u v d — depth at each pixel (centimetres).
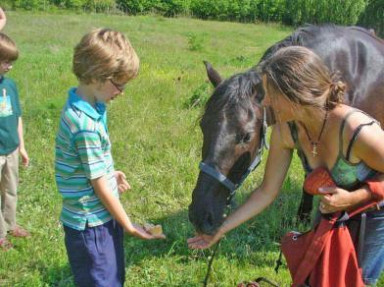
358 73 366
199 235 305
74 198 263
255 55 1498
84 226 265
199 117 316
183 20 2569
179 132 652
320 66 222
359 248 254
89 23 2069
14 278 367
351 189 245
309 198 376
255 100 298
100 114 259
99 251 270
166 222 446
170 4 2827
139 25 2134
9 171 396
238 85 299
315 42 350
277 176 282
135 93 846
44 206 466
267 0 2797
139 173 546
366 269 270
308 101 220
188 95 842
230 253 397
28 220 441
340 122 228
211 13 2847
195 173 538
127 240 415
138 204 474
